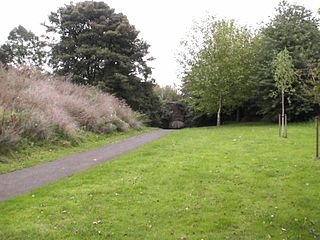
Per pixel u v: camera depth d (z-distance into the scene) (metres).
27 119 14.39
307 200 8.23
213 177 10.10
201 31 29.80
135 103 37.41
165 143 17.05
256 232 6.63
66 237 6.30
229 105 30.45
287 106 27.80
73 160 12.70
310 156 12.80
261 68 28.61
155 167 11.29
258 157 12.73
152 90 40.44
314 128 22.67
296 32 28.92
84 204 7.84
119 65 35.81
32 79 19.88
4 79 17.38
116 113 23.84
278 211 7.60
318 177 10.05
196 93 29.73
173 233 6.55
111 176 10.19
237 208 7.79
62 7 37.78
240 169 10.99
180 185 9.35
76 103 19.77
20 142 13.34
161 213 7.44
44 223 6.81
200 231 6.66
